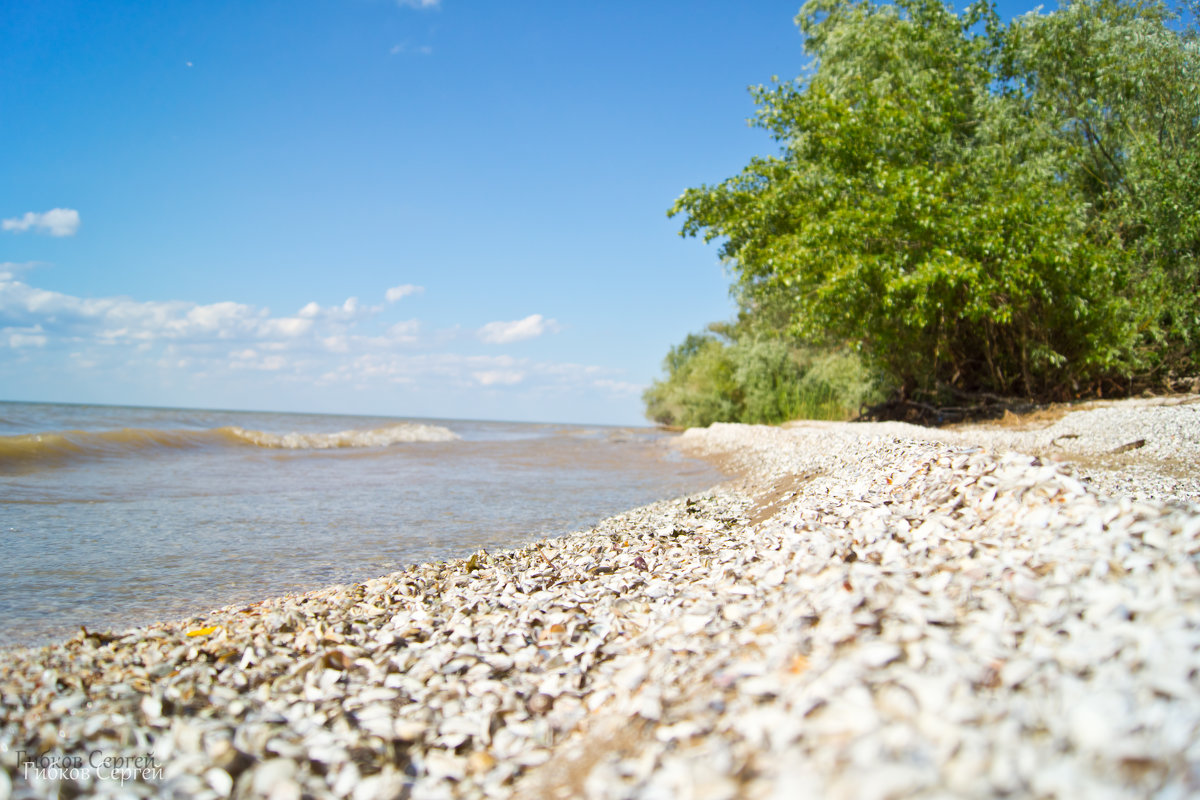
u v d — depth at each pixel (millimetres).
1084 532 2826
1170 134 16047
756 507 7977
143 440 17109
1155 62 15680
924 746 1617
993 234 14484
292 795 2246
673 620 3230
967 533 3385
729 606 3080
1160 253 15945
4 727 2650
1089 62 16844
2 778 2254
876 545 3484
